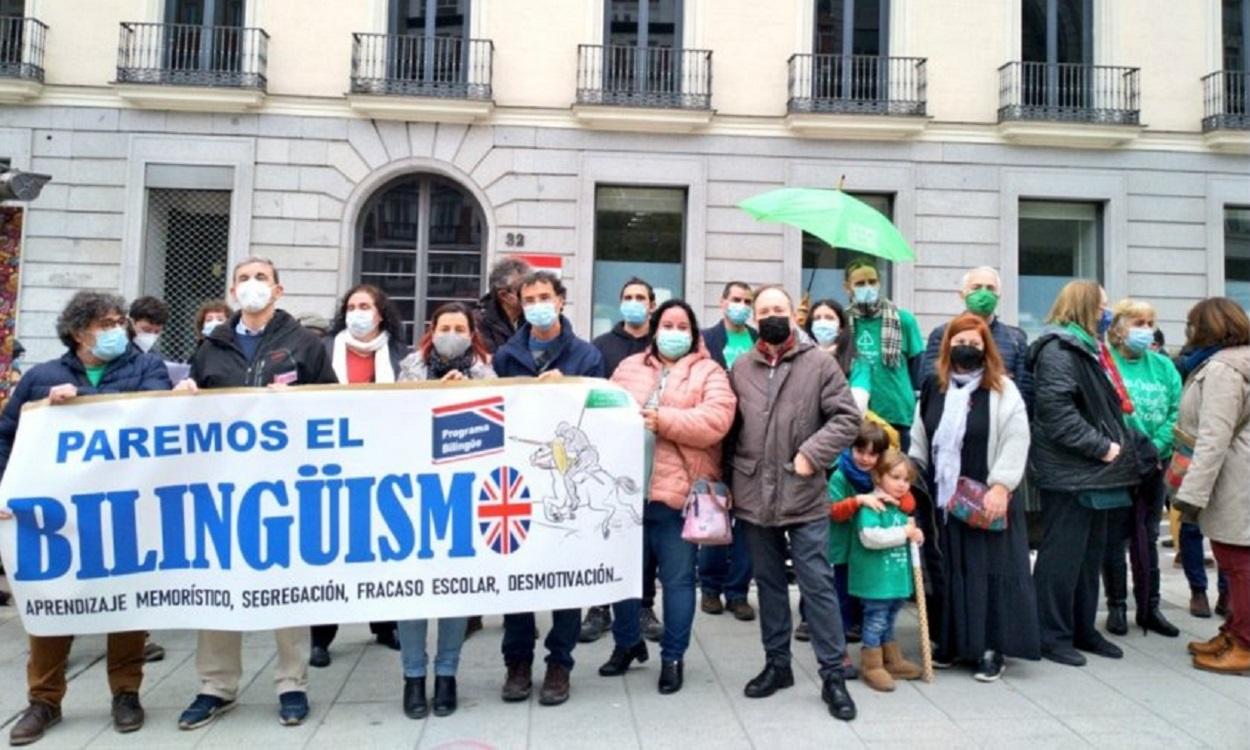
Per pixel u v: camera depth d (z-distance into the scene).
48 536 3.35
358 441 3.51
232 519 3.44
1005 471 3.95
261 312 3.75
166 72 10.88
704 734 3.38
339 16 11.27
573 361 3.93
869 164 11.62
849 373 4.97
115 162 10.96
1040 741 3.33
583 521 3.58
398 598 3.48
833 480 4.17
